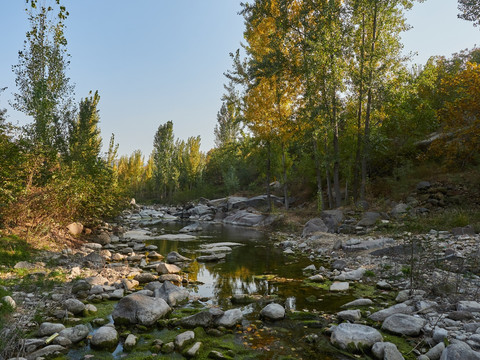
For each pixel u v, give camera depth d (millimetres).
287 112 19766
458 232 9797
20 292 5883
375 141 15906
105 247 12102
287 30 16922
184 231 18266
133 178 54500
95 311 5488
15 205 9172
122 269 8641
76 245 11070
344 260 8930
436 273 6547
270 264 9633
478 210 12328
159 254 11070
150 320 4953
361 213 14742
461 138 14656
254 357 3984
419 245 7328
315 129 16891
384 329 4566
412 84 15281
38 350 3979
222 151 24375
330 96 16609
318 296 6402
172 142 50844
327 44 15383
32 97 12406
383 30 15367
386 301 5863
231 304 6035
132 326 4941
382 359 3816
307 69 15945
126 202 19062
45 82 12602
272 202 22984
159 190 51438
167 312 5383
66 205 10781
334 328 4629
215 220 26594
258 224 21016
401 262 8016
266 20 18812
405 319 4543
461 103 13820
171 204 44656
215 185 47719
